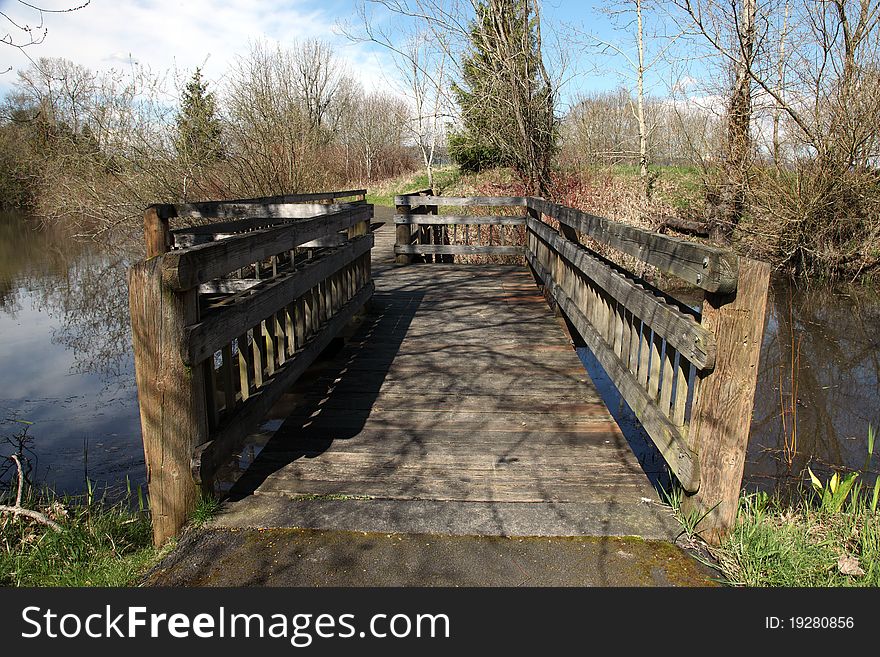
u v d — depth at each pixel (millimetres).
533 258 7891
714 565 2289
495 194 13016
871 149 9250
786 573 2221
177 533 2547
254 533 2525
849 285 9836
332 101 36406
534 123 11852
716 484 2387
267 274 6320
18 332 8586
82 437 4754
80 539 2668
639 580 2211
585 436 3518
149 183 12031
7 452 4445
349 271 5508
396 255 9445
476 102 13094
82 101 12227
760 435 4695
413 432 3576
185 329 2453
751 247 10453
